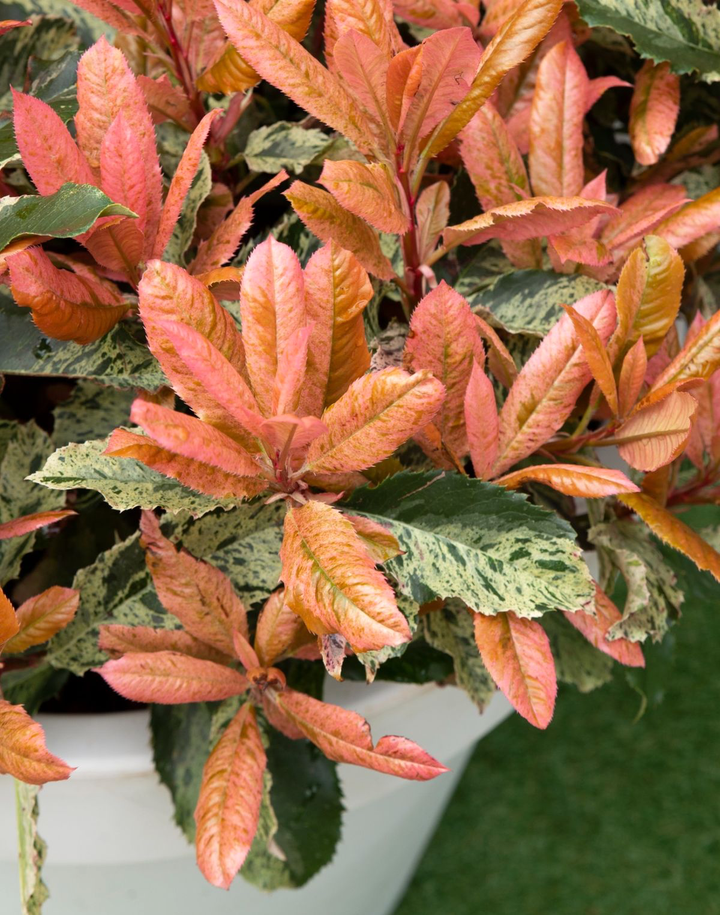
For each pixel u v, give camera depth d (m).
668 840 2.21
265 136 1.06
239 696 1.02
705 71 1.05
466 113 0.97
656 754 2.34
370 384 0.92
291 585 0.92
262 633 0.99
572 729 2.40
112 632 1.00
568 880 2.16
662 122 1.08
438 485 0.96
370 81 0.97
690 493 1.06
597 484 0.96
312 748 1.04
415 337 0.97
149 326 0.92
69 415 1.03
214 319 0.93
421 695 1.06
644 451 0.99
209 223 1.05
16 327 0.98
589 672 1.06
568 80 1.04
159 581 0.99
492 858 2.20
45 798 1.03
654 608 1.00
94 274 1.00
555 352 0.98
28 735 0.94
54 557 1.07
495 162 1.03
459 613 1.04
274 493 0.97
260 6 0.98
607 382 0.98
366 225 0.98
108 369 0.98
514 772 2.34
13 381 1.11
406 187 0.99
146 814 1.05
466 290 1.05
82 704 1.09
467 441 0.99
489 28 1.05
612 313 0.99
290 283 0.92
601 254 1.01
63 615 0.99
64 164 0.95
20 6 1.08
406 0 1.05
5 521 1.02
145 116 0.97
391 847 1.35
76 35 1.09
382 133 0.98
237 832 0.97
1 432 1.03
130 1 1.00
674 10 1.06
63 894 1.16
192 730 1.03
